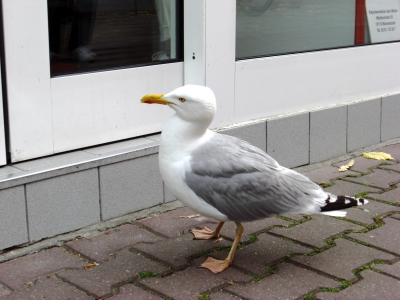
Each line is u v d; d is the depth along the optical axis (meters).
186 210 2.14
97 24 2.09
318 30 2.56
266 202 1.79
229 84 2.28
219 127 2.29
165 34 2.24
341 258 1.88
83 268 1.83
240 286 1.76
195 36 2.21
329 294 1.72
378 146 2.71
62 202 1.96
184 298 1.71
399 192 2.27
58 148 2.04
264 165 1.81
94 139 2.10
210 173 1.77
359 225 2.05
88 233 2.00
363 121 2.66
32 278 1.79
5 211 1.87
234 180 1.78
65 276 1.80
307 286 1.76
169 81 2.23
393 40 2.84
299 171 2.46
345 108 2.58
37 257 1.88
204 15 2.18
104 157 2.02
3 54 1.90
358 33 2.70
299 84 2.47
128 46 2.17
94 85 2.07
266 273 1.81
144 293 1.73
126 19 2.14
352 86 2.64
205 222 2.07
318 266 1.84
